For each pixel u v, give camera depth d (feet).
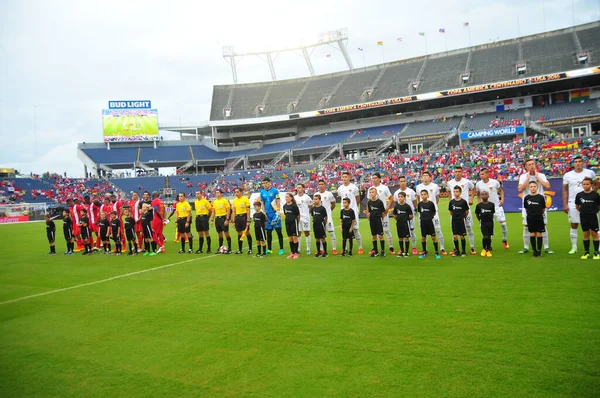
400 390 12.86
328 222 39.78
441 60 189.78
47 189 166.61
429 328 17.79
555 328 16.87
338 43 219.61
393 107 187.21
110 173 198.18
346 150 188.44
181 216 46.16
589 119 135.33
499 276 26.17
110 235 52.54
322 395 12.87
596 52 149.89
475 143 151.74
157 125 211.00
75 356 17.29
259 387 13.65
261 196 41.91
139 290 28.55
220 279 30.58
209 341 17.95
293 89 217.56
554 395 12.08
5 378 15.49
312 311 21.20
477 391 12.53
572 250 31.96
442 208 82.17
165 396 13.48
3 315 24.06
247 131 219.82
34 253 54.49
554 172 112.37
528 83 151.23
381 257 36.29
